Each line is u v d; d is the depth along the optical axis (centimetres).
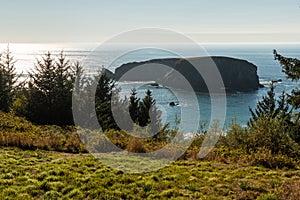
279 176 859
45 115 2327
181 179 813
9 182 758
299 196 655
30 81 2403
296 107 1677
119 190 731
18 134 1334
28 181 771
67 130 1667
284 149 1208
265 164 998
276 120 1376
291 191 696
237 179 817
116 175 841
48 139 1297
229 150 1179
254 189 729
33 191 709
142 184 772
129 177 820
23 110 2344
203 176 847
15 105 2392
